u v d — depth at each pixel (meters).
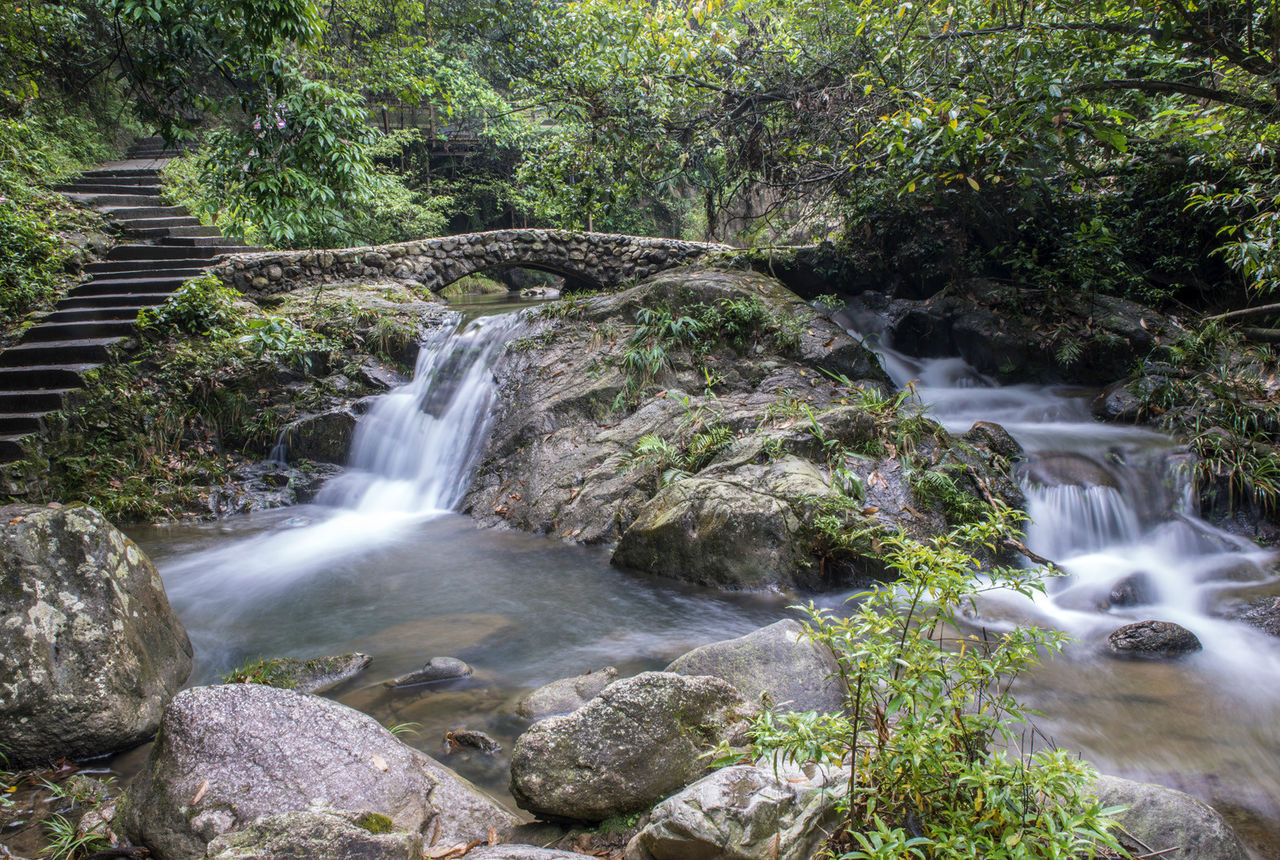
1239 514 5.76
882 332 10.38
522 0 13.24
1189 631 4.36
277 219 8.30
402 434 8.61
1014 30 6.37
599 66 10.14
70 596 3.53
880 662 2.06
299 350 9.06
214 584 5.83
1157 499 5.97
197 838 2.47
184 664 4.23
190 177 14.54
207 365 9.02
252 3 7.14
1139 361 7.88
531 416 7.80
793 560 5.31
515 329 9.05
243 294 10.99
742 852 2.24
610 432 7.34
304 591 5.64
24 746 3.26
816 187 10.30
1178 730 3.45
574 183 11.01
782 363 7.84
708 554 5.46
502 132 19.88
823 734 2.24
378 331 9.56
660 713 2.86
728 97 10.24
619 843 2.61
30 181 12.58
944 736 2.02
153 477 8.14
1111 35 6.49
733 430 6.66
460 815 2.74
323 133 7.89
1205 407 6.61
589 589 5.48
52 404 8.25
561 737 2.80
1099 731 3.44
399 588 5.64
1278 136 6.50
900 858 1.90
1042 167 7.48
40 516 3.61
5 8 11.93
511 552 6.36
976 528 2.38
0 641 3.28
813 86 9.62
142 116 7.94
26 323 9.55
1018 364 8.76
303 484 8.31
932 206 9.57
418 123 21.84
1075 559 5.66
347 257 11.79
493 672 4.23
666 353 8.00
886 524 5.40
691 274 9.47
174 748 2.74
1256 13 6.29
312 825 2.15
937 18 7.92
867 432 6.36
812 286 11.58
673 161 10.73
